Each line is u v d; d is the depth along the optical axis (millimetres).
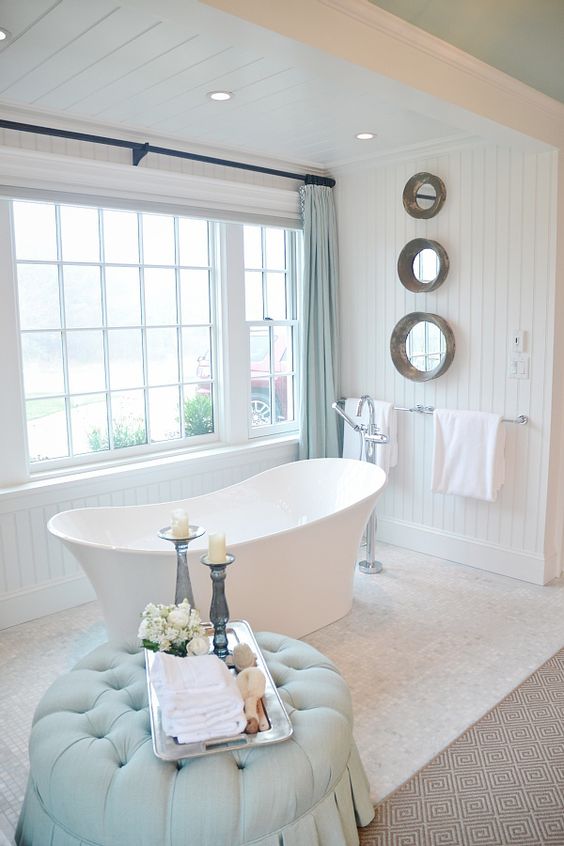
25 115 3119
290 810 1748
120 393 4016
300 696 2061
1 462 3426
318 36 2098
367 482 3822
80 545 2836
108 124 3352
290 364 4859
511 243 3709
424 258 4066
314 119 3344
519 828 2078
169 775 1745
